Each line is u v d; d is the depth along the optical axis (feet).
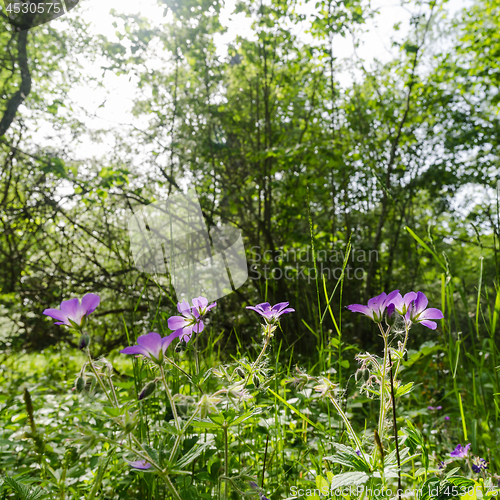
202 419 3.92
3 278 23.73
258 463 6.22
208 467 5.01
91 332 21.45
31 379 16.55
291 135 25.35
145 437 5.63
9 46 23.40
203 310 4.46
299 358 9.96
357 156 22.97
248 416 3.93
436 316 3.83
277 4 22.71
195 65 24.84
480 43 26.02
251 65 26.94
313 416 7.64
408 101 26.23
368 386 4.09
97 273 25.13
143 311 15.47
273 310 4.41
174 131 24.70
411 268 27.04
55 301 24.03
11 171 24.04
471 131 28.68
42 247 25.14
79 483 6.02
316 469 5.23
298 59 24.54
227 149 25.52
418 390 11.39
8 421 8.21
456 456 5.77
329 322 16.81
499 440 6.72
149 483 4.99
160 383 5.60
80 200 23.41
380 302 3.78
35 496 4.17
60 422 8.48
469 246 28.32
